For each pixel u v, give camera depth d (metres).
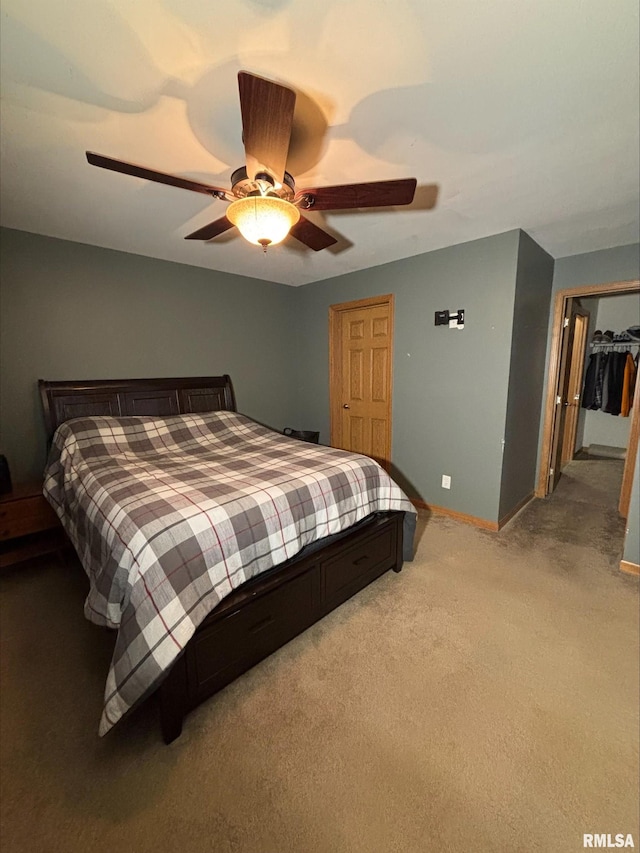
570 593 2.18
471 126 1.50
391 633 1.87
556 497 3.75
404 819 1.12
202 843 1.07
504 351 2.77
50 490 2.40
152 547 1.39
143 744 1.34
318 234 1.94
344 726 1.40
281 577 1.67
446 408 3.17
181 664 1.34
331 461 2.27
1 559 2.31
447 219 2.43
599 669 1.65
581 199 2.14
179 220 2.42
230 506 1.62
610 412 5.16
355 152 1.67
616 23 1.04
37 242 2.65
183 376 3.50
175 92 1.30
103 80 1.24
